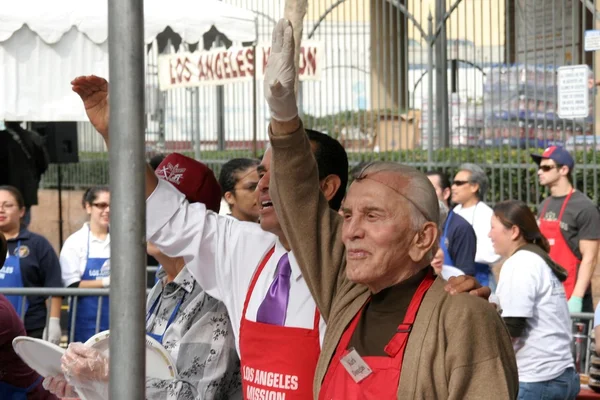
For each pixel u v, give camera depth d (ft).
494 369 8.29
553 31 36.78
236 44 33.19
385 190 8.78
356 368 8.55
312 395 9.63
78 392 10.00
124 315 6.70
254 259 10.49
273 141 9.60
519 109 38.11
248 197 16.72
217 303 10.85
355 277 8.80
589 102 36.04
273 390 9.75
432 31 41.45
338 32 45.80
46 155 38.81
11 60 25.58
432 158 40.75
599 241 26.43
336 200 10.95
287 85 9.05
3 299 13.92
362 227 8.79
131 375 6.70
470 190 26.13
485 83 39.73
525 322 17.01
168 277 11.61
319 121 45.75
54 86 25.94
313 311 9.79
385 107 43.24
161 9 26.89
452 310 8.41
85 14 25.88
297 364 9.68
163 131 51.03
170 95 51.98
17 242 23.27
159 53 41.57
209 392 10.62
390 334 8.63
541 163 27.02
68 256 24.36
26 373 13.96
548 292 17.17
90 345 10.16
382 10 43.65
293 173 9.66
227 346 10.78
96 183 56.34
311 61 33.63
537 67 37.96
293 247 9.73
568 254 26.48
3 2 25.55
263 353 9.87
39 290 21.48
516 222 17.47
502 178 38.29
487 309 8.48
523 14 38.40
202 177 11.55
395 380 8.38
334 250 9.70
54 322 23.47
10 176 37.17
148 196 10.57
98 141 56.39
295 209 9.71
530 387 17.10
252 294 10.19
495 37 44.88
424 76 42.80
